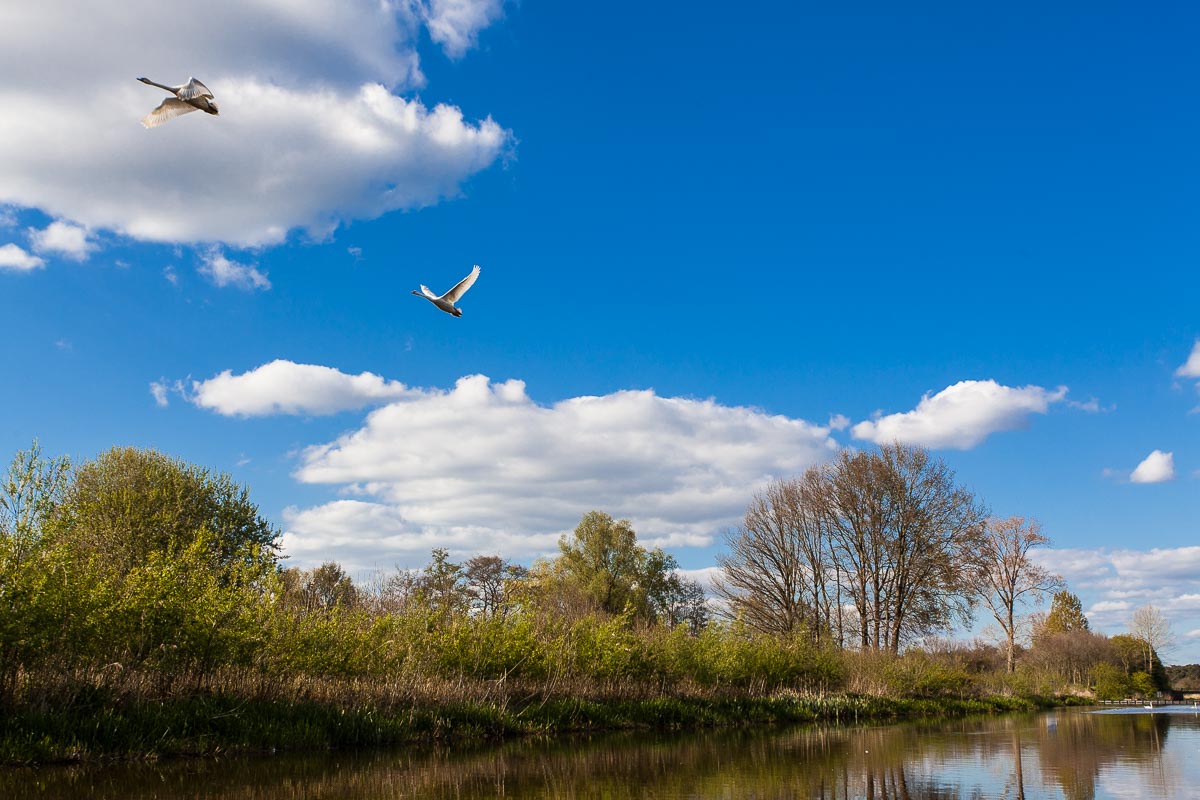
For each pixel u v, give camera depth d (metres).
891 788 14.07
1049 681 61.62
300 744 17.34
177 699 16.72
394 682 21.47
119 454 30.28
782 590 47.56
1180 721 34.94
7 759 13.58
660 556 66.81
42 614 13.88
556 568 65.88
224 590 17.11
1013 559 56.41
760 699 32.75
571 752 18.77
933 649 48.56
